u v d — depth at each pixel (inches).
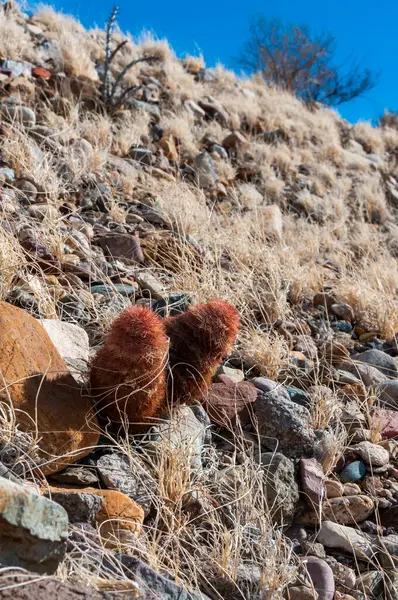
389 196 402.3
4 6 376.8
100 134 282.4
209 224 238.7
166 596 91.7
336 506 129.5
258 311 196.4
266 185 324.8
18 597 72.9
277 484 126.0
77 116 281.3
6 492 78.0
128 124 306.7
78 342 142.3
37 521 80.4
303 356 179.9
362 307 220.8
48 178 221.8
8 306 119.2
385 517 132.2
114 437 120.3
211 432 137.6
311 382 170.9
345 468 141.3
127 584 85.7
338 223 317.7
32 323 120.8
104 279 181.2
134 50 427.8
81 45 371.2
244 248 224.4
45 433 108.0
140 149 290.7
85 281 179.3
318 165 384.8
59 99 290.0
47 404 111.6
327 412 154.3
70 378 119.9
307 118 462.9
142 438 121.5
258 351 169.0
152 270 199.5
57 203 210.1
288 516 125.2
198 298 181.2
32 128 253.6
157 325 117.0
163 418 124.9
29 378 111.7
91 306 163.5
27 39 341.1
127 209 235.1
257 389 154.6
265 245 237.6
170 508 111.5
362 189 376.2
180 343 124.6
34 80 300.4
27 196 207.8
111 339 117.0
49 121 268.1
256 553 112.0
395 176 448.1
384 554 122.1
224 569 104.7
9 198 196.4
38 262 172.4
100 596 79.5
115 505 103.0
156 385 117.4
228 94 439.2
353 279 239.6
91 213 222.4
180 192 255.9
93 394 120.3
